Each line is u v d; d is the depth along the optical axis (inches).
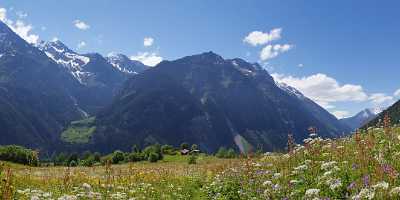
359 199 461.7
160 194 938.1
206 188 934.4
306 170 690.2
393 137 753.6
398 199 440.1
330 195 528.4
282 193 620.4
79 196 808.3
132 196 893.8
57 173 1507.1
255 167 907.4
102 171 1814.7
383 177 497.4
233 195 743.1
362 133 939.3
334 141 877.8
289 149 869.8
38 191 773.3
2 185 547.2
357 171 575.2
